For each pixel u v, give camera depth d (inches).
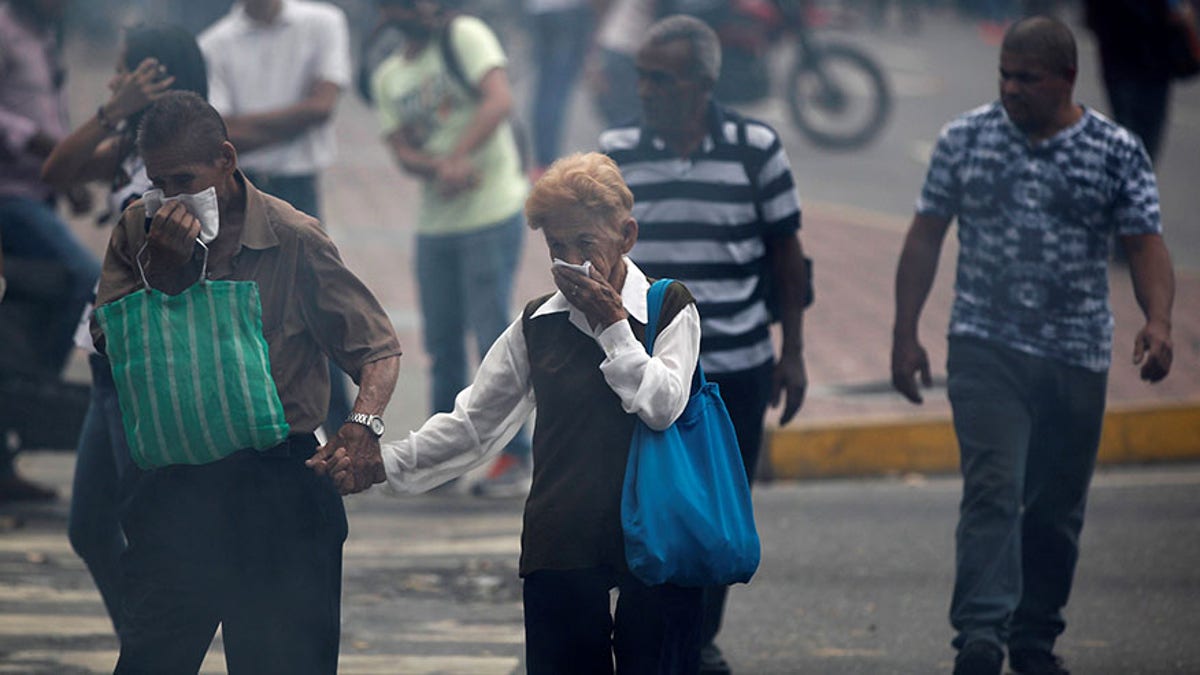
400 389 1228.5
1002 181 679.7
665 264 674.2
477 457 515.2
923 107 2610.7
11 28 936.9
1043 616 699.4
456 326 1018.7
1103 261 680.4
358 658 729.0
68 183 655.8
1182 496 1007.6
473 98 994.1
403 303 1432.1
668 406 479.8
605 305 479.8
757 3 2081.7
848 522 965.2
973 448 671.8
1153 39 1466.5
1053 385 676.7
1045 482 692.7
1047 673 697.0
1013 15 3786.9
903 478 1069.8
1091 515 968.3
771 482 1064.2
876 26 3745.1
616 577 494.3
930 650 746.8
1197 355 1285.7
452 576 860.0
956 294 693.9
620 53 1925.4
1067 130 675.4
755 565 496.4
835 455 1068.5
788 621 791.1
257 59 977.5
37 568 856.3
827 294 1504.7
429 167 993.5
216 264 490.3
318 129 987.9
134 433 485.4
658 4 1947.6
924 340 1347.2
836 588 842.2
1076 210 673.6
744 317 677.9
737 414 680.4
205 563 491.8
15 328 931.3
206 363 478.3
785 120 2391.7
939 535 936.3
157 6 2381.9
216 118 484.4
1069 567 698.2
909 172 2090.3
